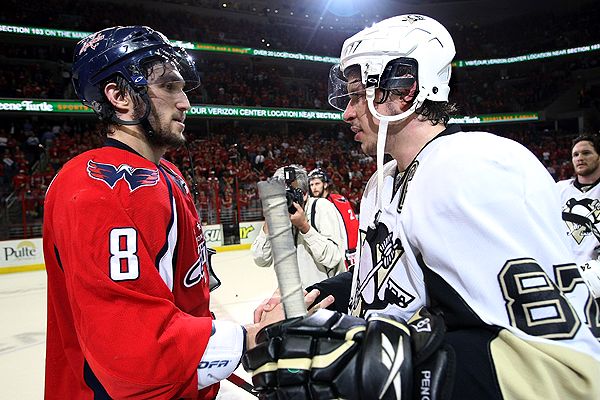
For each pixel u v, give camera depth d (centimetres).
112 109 124
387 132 109
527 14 2662
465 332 84
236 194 1295
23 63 1786
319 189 380
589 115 2288
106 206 103
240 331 107
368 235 117
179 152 1630
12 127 1584
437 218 86
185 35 2103
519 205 82
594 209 262
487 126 2530
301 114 2039
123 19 2000
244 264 976
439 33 105
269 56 2134
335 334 85
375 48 103
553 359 75
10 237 1016
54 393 126
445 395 78
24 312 614
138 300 98
